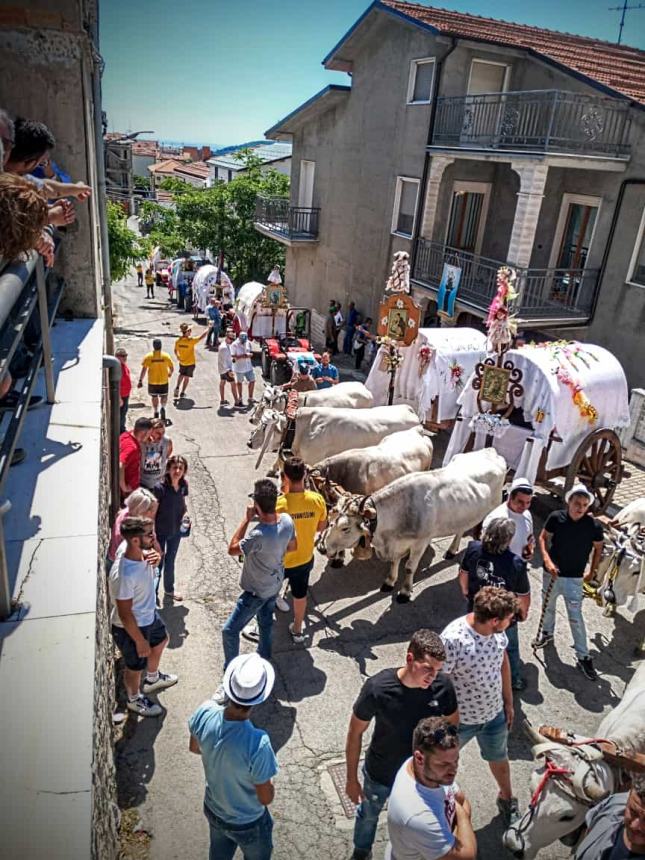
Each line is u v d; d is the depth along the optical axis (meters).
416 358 11.76
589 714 6.12
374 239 18.95
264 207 25.09
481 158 14.18
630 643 7.17
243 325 18.75
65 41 6.25
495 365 9.31
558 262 15.35
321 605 7.47
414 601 7.68
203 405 13.85
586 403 8.98
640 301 13.12
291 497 6.10
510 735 5.82
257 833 3.85
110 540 6.26
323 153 21.41
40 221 3.11
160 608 7.01
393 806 3.34
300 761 5.37
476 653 4.37
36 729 2.54
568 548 6.41
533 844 4.18
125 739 5.39
